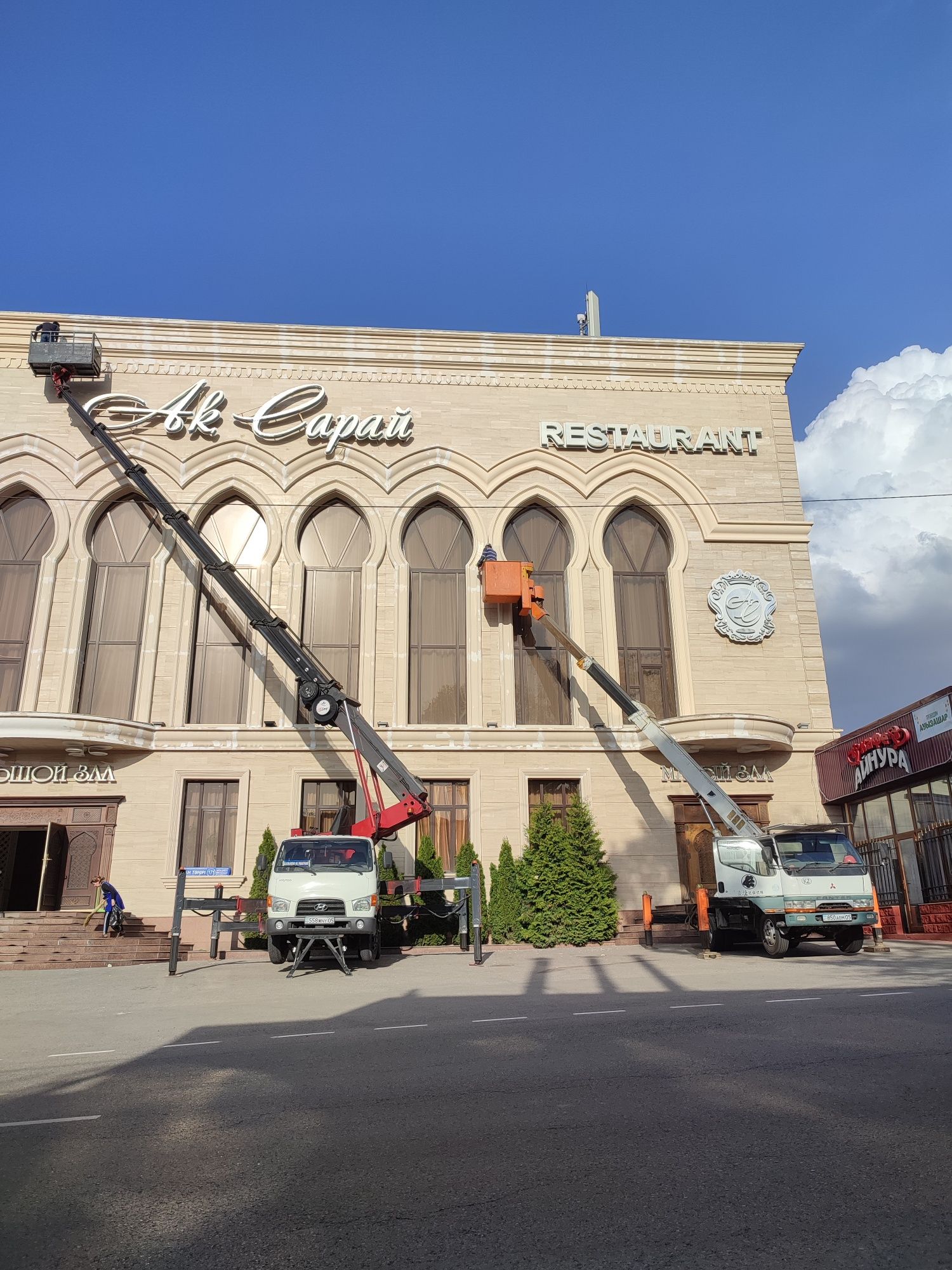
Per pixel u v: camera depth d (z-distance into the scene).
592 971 16.47
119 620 27.39
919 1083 7.15
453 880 19.62
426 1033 10.36
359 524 28.97
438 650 28.09
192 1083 8.04
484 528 28.77
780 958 18.23
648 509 30.05
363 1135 6.31
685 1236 4.52
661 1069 7.94
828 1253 4.30
